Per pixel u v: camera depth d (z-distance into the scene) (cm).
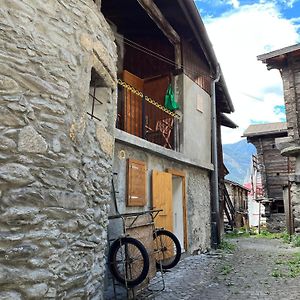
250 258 805
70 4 331
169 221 702
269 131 1731
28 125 277
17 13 279
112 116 431
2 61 266
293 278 586
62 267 293
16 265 256
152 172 662
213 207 981
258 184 1969
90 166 352
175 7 741
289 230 1235
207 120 996
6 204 256
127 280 435
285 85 1152
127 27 864
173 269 669
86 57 346
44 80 293
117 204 540
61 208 297
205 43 841
